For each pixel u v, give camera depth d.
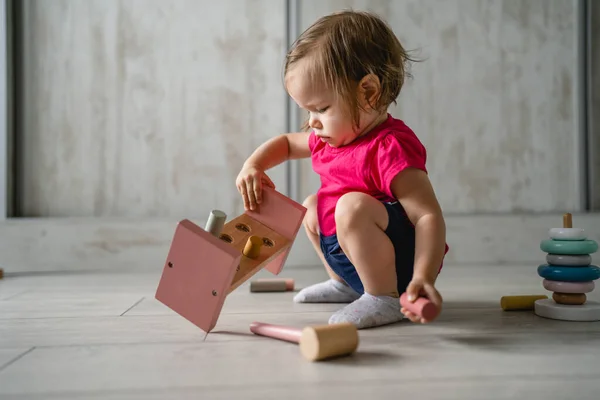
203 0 2.12
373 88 0.99
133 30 2.09
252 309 1.18
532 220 2.13
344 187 1.06
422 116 2.19
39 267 1.94
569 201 2.25
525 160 2.23
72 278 1.78
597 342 0.86
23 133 2.04
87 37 2.07
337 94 0.97
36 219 1.95
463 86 2.20
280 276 1.81
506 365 0.73
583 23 2.24
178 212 2.11
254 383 0.66
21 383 0.66
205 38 2.12
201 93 2.12
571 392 0.63
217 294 0.88
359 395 0.62
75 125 2.06
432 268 0.87
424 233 0.92
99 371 0.71
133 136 2.09
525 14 2.22
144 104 2.09
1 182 1.95
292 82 0.99
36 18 2.04
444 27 2.19
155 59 2.10
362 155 1.01
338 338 0.75
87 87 2.07
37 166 2.05
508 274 1.81
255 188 1.09
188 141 2.11
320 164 1.11
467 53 2.20
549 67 2.24
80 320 1.05
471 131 2.21
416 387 0.64
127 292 1.45
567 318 1.03
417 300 0.80
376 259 0.98
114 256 1.97
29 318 1.08
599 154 2.25
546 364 0.74
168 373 0.70
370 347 0.83
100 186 2.08
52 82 2.05
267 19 2.14
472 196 2.21
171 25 2.11
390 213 1.00
